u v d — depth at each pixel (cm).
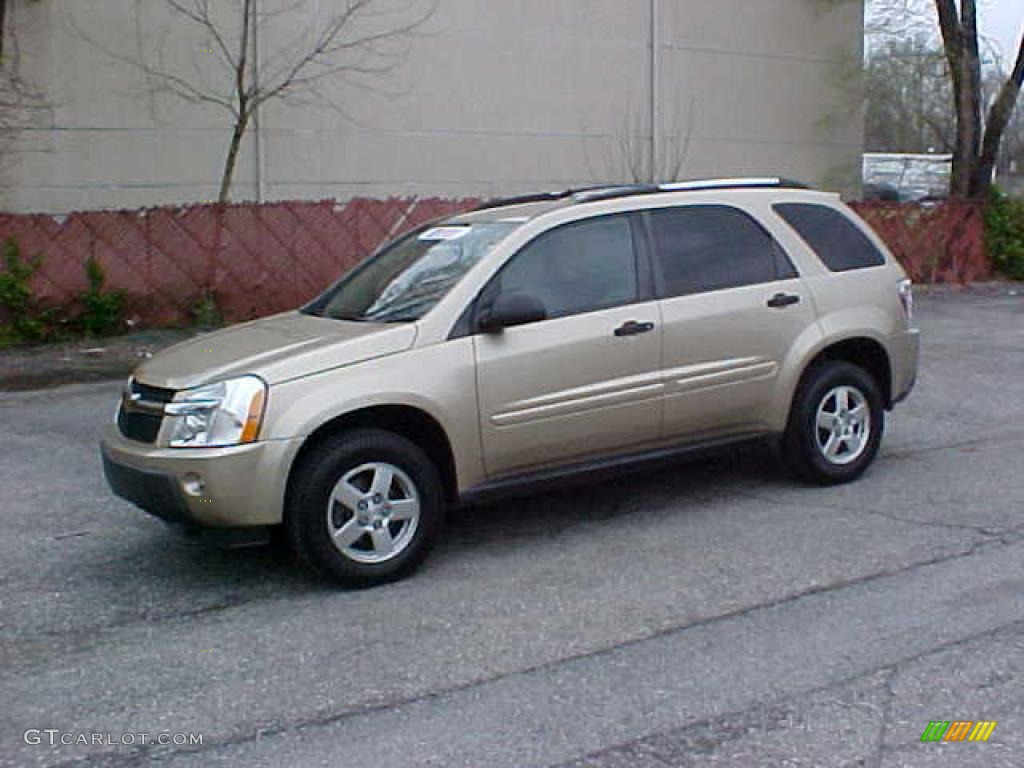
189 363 660
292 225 1647
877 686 501
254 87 1711
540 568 667
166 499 625
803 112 2366
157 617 610
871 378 826
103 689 522
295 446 620
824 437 809
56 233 1511
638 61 2164
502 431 677
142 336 1540
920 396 1146
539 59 2061
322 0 1847
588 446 708
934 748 447
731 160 2289
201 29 1762
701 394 741
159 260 1571
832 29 2381
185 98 1761
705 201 772
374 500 644
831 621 575
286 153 1850
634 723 474
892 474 848
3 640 582
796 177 2369
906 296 846
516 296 673
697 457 758
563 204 736
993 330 1602
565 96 2092
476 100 2006
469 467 673
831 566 654
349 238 1689
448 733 471
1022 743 450
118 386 1298
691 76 2228
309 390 628
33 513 809
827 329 791
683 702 491
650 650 546
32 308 1505
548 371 687
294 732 476
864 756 442
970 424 1015
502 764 444
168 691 518
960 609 586
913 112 2475
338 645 564
